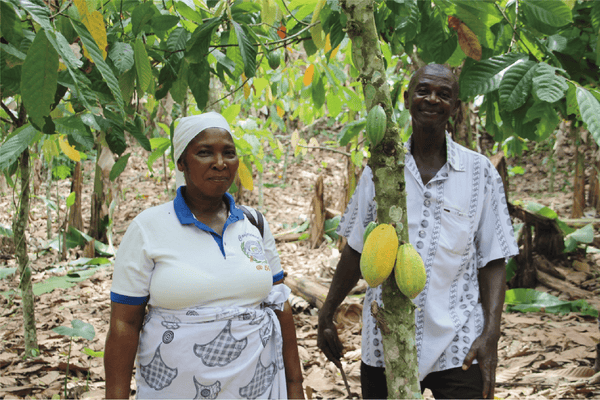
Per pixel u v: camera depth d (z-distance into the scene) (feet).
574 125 11.77
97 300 15.60
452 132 12.07
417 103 5.71
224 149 4.75
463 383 5.49
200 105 7.45
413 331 3.77
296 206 31.68
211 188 4.69
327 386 9.34
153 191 33.78
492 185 5.98
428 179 5.95
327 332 6.35
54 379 9.73
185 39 7.13
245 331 4.61
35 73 3.32
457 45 7.39
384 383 5.91
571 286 14.73
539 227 16.33
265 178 38.45
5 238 21.17
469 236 5.77
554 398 8.54
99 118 6.52
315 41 7.25
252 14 7.95
